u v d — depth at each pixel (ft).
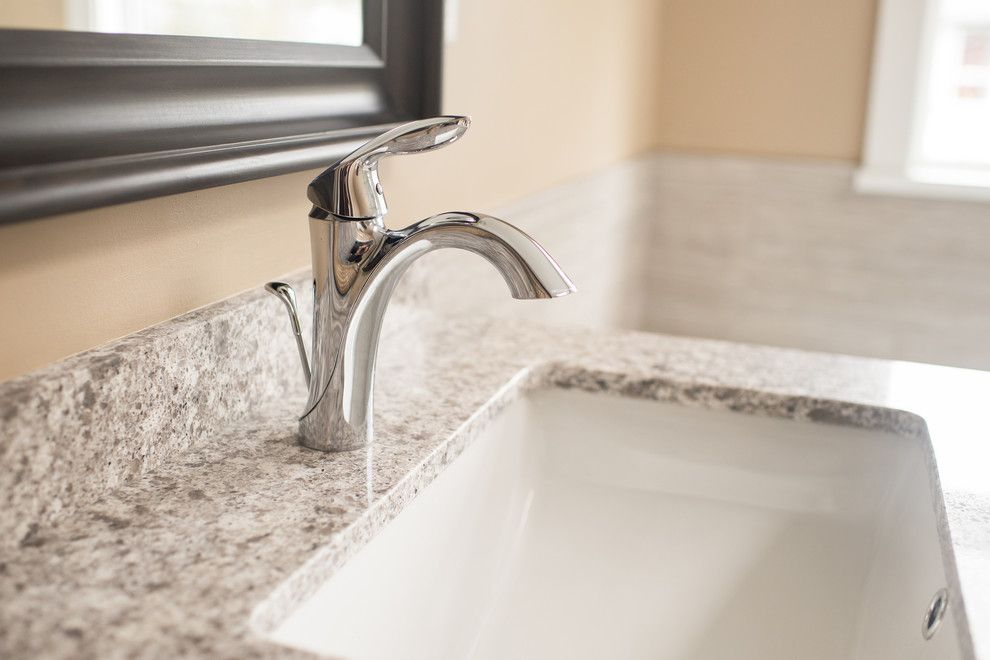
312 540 1.89
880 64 7.56
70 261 1.97
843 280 8.07
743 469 2.99
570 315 6.02
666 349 3.29
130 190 1.90
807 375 3.05
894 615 2.34
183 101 2.13
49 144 1.77
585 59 5.75
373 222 2.15
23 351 1.88
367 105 2.92
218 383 2.37
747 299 8.34
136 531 1.89
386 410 2.62
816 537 2.86
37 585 1.69
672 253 8.39
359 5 2.87
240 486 2.11
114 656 1.51
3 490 1.77
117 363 2.01
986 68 7.80
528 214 4.95
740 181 8.07
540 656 2.63
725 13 7.82
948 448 2.50
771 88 7.88
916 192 7.65
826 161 7.89
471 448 2.65
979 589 1.82
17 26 1.70
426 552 2.40
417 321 3.53
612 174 6.61
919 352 8.06
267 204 2.67
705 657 2.66
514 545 2.93
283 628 1.75
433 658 2.42
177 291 2.32
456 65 3.86
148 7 2.03
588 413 3.10
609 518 3.01
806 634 2.66
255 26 2.40
